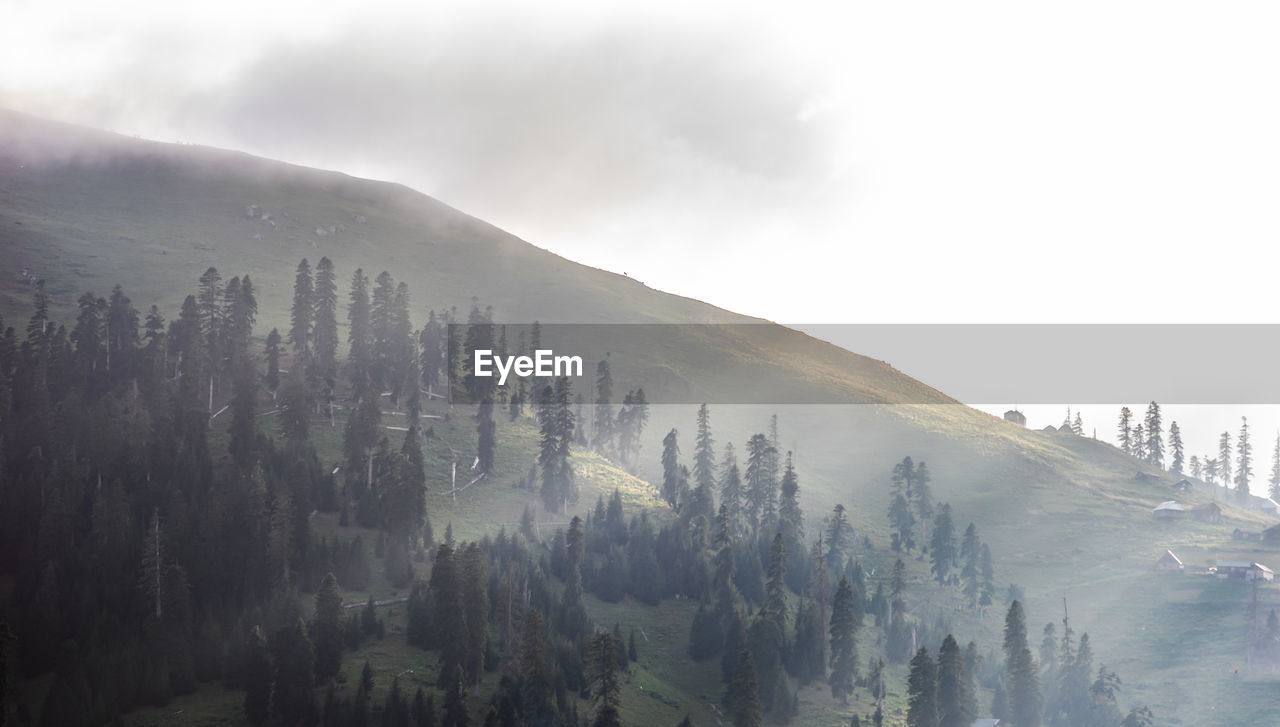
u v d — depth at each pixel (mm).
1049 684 139875
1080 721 132125
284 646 105188
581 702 117375
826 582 156125
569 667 119938
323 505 149250
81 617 114250
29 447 147000
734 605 145500
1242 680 142750
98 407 154875
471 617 115125
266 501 134375
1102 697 132875
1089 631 165250
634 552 155125
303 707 103438
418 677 112438
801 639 140875
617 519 162000
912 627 153750
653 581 150750
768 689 131125
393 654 116688
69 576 119812
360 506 148375
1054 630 152875
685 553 156125
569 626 130250
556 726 107750
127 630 113000
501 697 107812
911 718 124062
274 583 122188
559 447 169500
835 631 137250
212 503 131750
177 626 113812
